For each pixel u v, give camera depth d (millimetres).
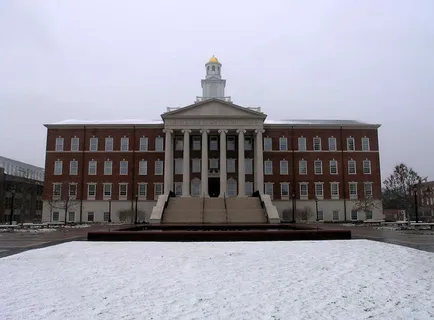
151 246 22266
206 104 61406
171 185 60281
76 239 28969
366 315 9688
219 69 80000
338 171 66062
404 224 48500
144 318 9367
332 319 9391
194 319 9305
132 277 13891
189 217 45844
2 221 81250
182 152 65875
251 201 51312
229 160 65875
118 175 65125
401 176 74938
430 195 103062
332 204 65250
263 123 64375
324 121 71562
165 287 12430
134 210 63781
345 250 20047
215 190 66250
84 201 64500
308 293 11680
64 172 65125
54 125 65750
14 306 10312
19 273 14609
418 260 17156
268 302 10742
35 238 30500
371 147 66812
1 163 108875
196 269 15305
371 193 65688
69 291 11906
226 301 10828
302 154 66250
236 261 16984
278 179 65500
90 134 66125
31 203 92938
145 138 66062
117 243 23984
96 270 15141
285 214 64625
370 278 13664
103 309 10078
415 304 10586
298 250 20141
